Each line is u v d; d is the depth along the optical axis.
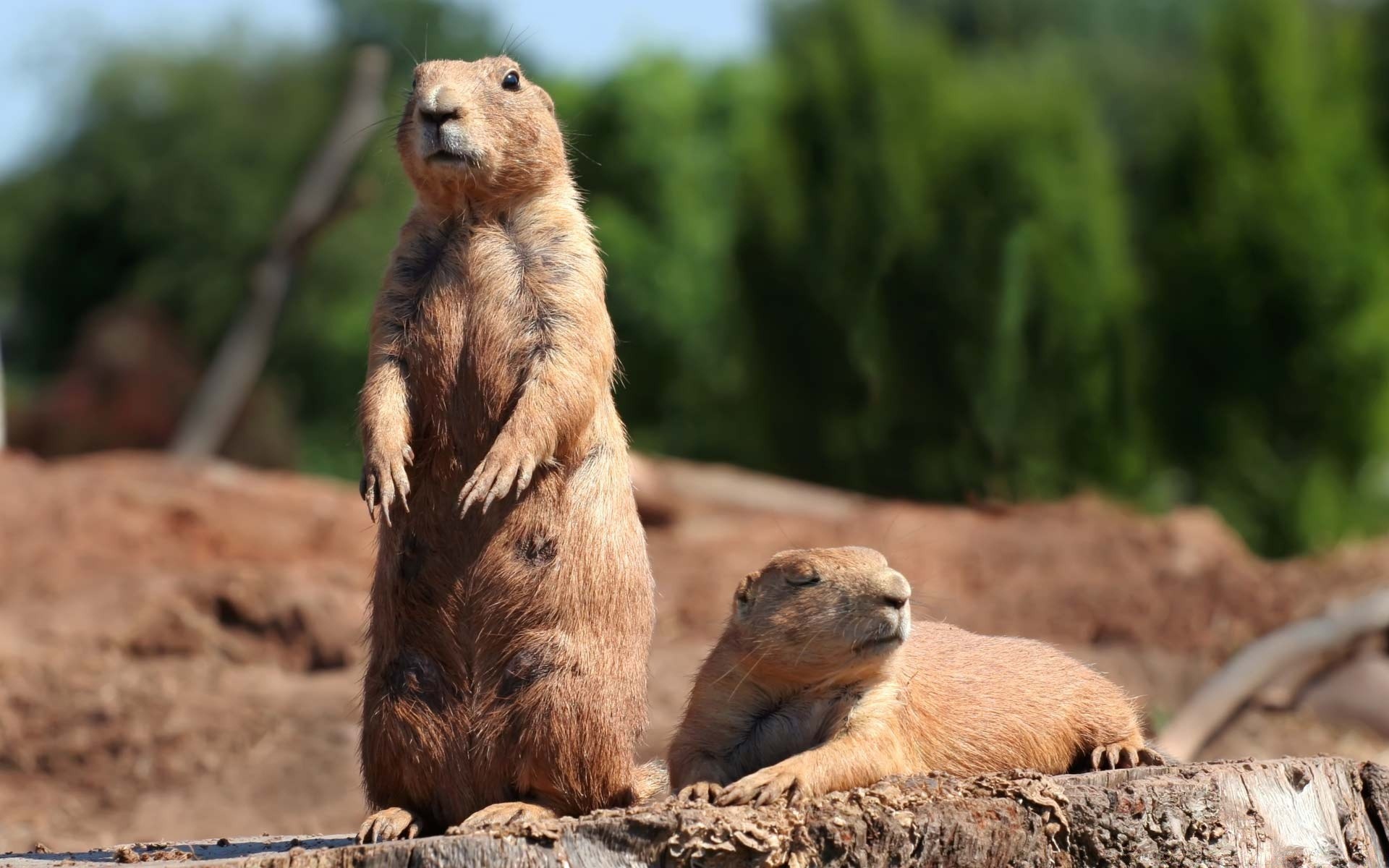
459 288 6.16
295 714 11.45
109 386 28.56
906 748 6.04
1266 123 22.75
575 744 5.82
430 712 5.92
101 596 13.41
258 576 13.40
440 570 5.99
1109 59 45.81
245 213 33.75
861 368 23.33
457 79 6.30
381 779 6.01
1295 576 14.43
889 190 23.44
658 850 4.99
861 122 23.92
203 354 32.28
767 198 24.22
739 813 5.06
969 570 15.06
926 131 23.75
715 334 29.67
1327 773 6.16
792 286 23.84
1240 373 22.50
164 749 11.09
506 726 5.82
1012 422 22.50
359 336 31.97
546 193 6.36
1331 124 22.92
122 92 35.91
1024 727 6.55
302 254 25.17
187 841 6.95
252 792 10.45
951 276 22.91
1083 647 12.91
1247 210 22.52
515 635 5.87
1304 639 11.98
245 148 34.66
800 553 6.23
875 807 5.21
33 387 34.34
